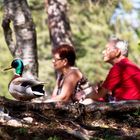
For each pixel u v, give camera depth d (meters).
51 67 32.03
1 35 26.61
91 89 9.75
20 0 12.81
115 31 32.25
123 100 9.10
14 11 12.81
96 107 8.22
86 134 7.53
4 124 7.47
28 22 12.86
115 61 9.71
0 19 17.83
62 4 16.12
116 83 9.46
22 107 8.06
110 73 9.50
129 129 7.92
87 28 31.77
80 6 28.53
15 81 9.04
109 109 8.20
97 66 32.06
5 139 7.11
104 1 20.11
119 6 30.75
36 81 9.05
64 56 9.83
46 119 7.87
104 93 9.51
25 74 12.77
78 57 32.03
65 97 9.68
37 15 28.25
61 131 7.39
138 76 9.43
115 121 8.14
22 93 8.97
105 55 9.77
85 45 32.09
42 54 32.41
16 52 12.93
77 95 9.69
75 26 31.44
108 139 7.38
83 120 8.11
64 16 16.14
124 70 9.44
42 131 7.38
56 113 8.11
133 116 8.23
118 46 9.65
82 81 9.75
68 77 9.75
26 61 12.83
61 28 16.05
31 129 7.41
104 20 31.75
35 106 8.08
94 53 32.22
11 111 7.98
